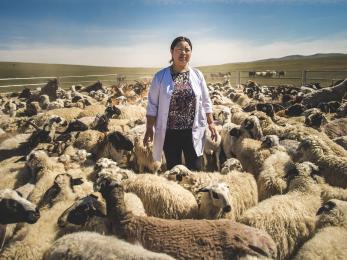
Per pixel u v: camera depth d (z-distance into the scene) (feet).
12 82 249.14
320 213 18.16
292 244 17.22
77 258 13.75
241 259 13.71
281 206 18.49
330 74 213.66
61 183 21.01
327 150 26.66
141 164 29.37
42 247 16.60
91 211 17.35
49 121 39.63
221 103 56.70
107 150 30.91
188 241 14.79
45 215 18.98
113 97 75.66
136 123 40.06
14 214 17.35
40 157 25.44
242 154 28.76
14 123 46.14
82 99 65.62
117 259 13.07
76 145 33.01
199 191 19.42
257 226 17.28
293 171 22.15
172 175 22.07
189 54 20.01
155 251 14.88
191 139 21.40
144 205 20.29
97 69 526.98
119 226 16.53
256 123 31.27
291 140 31.53
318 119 37.91
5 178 26.78
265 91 91.09
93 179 25.38
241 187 21.31
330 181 24.14
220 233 14.78
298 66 386.11
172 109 20.58
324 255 15.07
